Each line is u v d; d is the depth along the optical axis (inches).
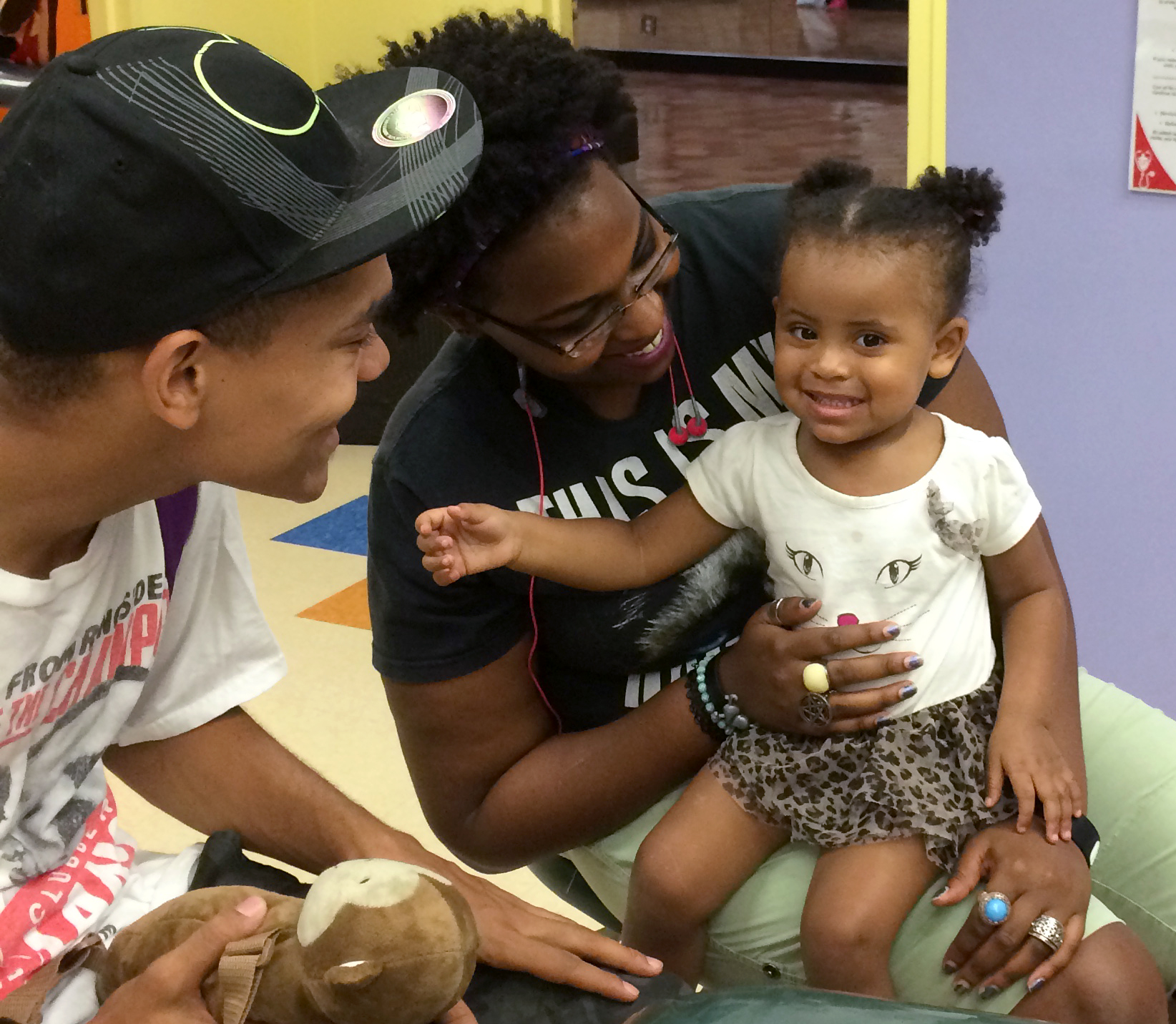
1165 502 82.7
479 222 36.6
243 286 27.0
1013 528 42.9
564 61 37.7
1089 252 78.7
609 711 48.4
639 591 45.2
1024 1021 25.3
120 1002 29.7
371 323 31.9
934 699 42.8
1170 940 46.8
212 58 27.0
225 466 30.7
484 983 35.1
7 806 34.4
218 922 29.6
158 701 40.3
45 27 132.5
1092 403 82.1
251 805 40.6
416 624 44.2
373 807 84.2
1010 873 40.1
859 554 42.2
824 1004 26.3
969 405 47.1
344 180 28.4
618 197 37.9
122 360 27.6
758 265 45.6
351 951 28.9
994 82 77.2
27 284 26.3
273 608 115.3
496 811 46.9
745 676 43.3
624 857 48.1
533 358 40.8
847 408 40.5
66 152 25.7
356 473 153.6
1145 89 73.7
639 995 34.8
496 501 44.1
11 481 29.5
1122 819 47.7
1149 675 87.1
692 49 144.3
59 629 33.1
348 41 166.7
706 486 44.1
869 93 139.2
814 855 44.8
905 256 39.2
